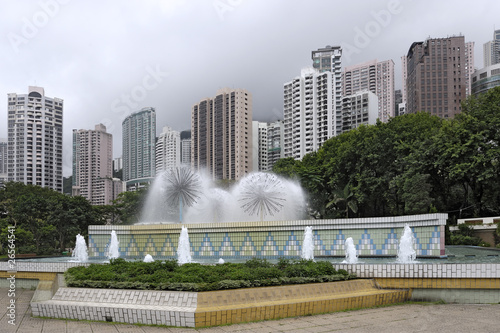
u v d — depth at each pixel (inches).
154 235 814.5
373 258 666.8
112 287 431.8
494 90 1379.2
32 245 1659.7
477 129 1178.6
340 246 696.4
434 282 462.3
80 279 458.3
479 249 891.4
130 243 829.8
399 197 1311.5
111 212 2094.0
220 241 768.3
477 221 1145.4
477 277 449.1
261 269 443.5
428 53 4387.3
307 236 716.7
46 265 650.2
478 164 1139.9
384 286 479.2
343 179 1475.1
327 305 415.2
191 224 789.9
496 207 1317.7
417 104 4375.0
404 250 644.7
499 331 335.9
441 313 404.8
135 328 364.2
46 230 1676.9
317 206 1524.4
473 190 1310.3
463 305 442.6
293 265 478.0
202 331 346.6
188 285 397.7
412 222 641.6
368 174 1355.8
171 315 365.4
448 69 4323.3
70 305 413.7
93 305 404.8
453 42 4352.9
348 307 428.1
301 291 425.4
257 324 367.9
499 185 1208.8
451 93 4308.6
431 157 1247.5
